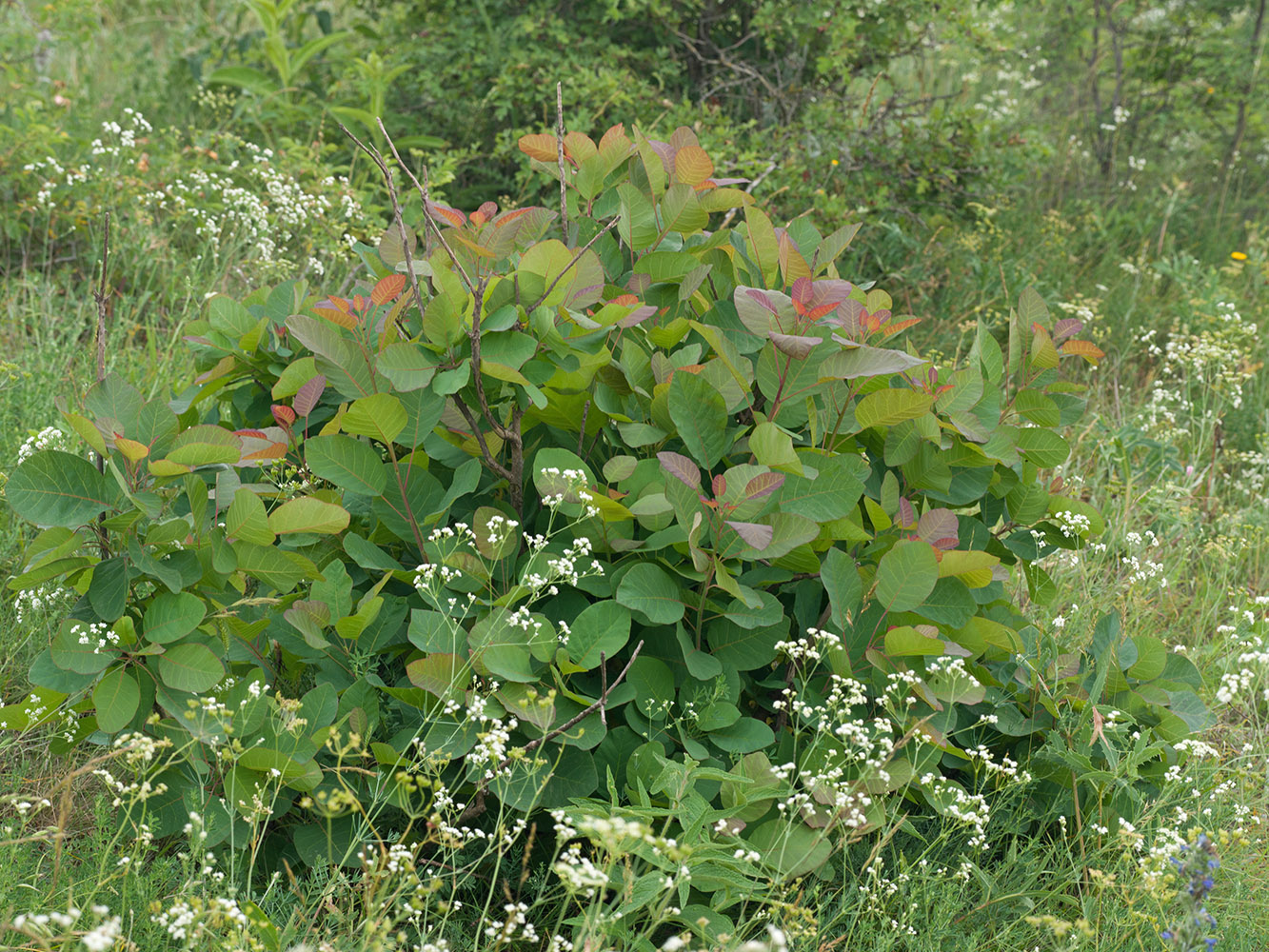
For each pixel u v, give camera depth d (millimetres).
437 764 2330
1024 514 3123
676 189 2857
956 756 2824
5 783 2721
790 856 2432
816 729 2652
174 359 4387
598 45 6180
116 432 2211
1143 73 8438
